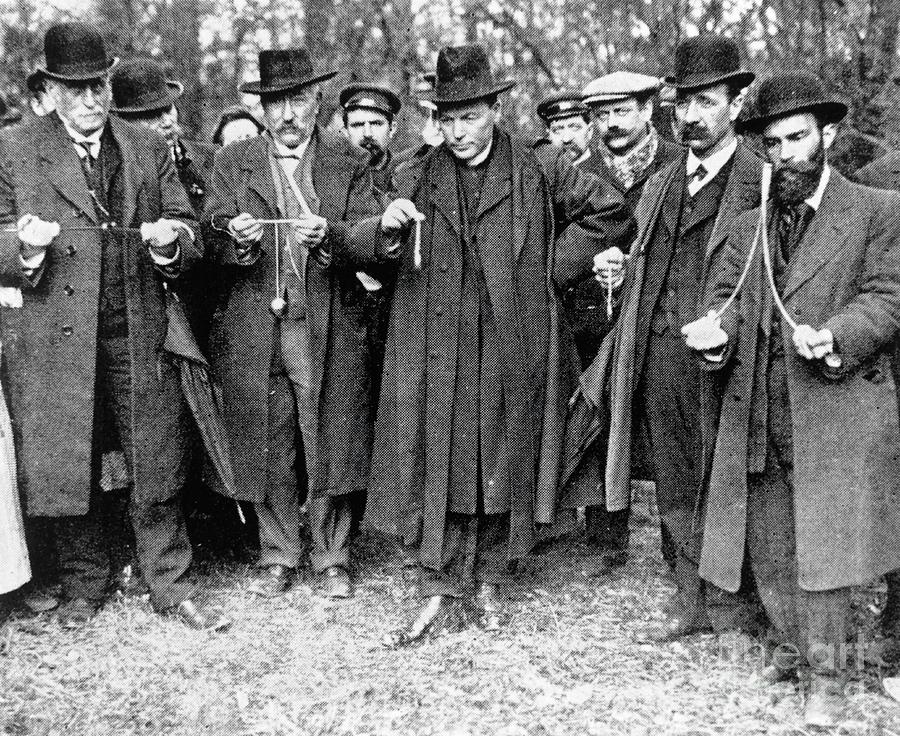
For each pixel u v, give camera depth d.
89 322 4.43
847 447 3.68
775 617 4.05
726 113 4.44
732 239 4.05
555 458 4.68
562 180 4.72
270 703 3.94
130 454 4.59
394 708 3.90
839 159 6.55
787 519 3.97
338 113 7.09
